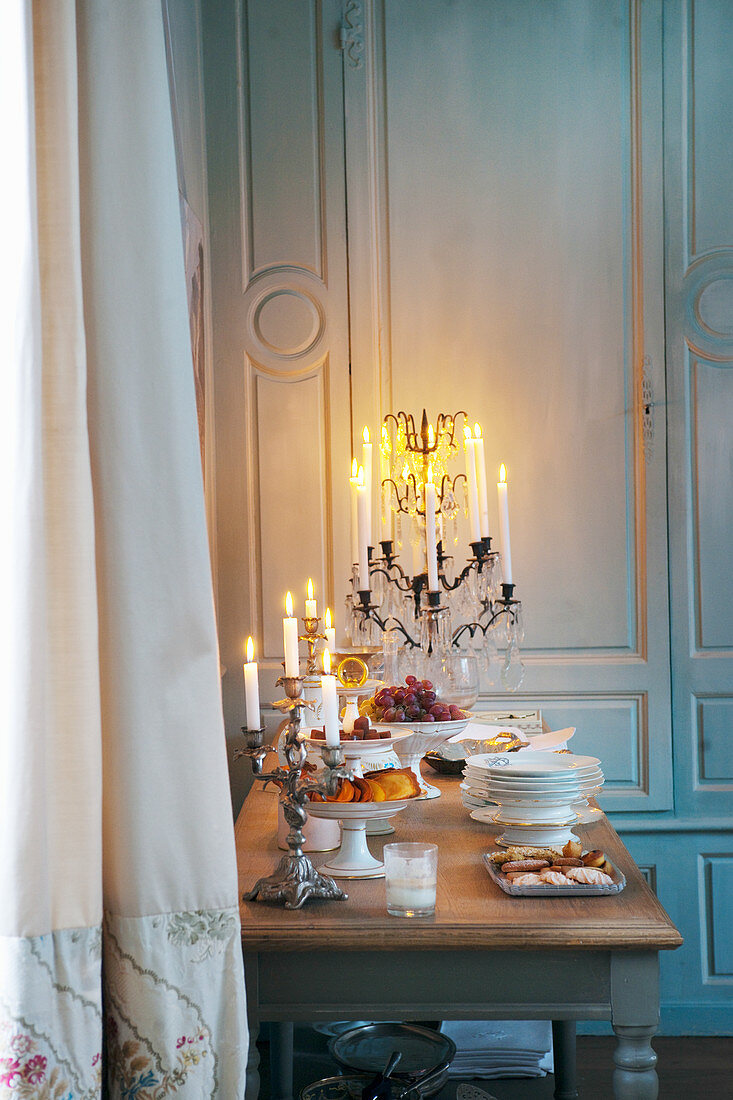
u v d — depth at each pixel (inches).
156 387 54.7
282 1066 107.7
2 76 49.9
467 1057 115.9
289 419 133.0
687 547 132.2
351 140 132.2
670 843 131.8
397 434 131.5
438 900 67.2
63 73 50.8
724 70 131.6
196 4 129.4
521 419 132.6
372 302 132.5
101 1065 52.6
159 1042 53.0
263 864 75.4
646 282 131.6
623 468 132.6
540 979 63.7
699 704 132.1
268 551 132.6
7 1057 47.2
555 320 132.6
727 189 132.0
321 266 133.0
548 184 132.3
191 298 110.5
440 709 89.8
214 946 55.0
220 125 132.2
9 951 47.4
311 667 95.5
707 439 132.3
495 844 79.2
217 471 132.6
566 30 132.2
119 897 53.0
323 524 132.6
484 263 132.5
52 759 50.3
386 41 132.4
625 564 132.6
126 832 53.0
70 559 50.7
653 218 131.6
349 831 73.6
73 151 51.0
